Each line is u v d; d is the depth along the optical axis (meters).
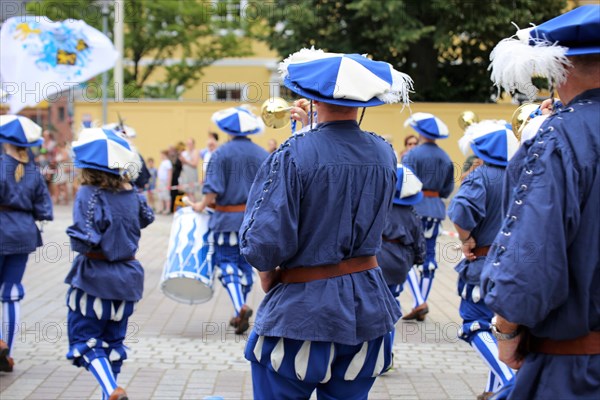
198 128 20.77
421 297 7.47
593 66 2.46
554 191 2.32
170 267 6.61
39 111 22.59
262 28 21.47
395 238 5.72
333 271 3.09
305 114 3.66
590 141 2.37
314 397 5.17
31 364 5.77
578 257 2.34
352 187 3.11
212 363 5.85
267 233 2.97
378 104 3.17
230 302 8.24
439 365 5.89
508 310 2.30
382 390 5.28
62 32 9.80
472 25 16.66
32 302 8.02
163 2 22.16
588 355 2.40
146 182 6.52
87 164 4.44
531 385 2.48
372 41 18.34
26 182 5.74
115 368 4.67
